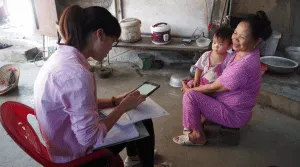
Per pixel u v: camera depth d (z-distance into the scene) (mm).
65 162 1058
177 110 2527
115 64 3615
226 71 1749
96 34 986
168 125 2301
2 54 3820
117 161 1157
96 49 1033
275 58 2914
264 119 2367
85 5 3574
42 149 1159
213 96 1997
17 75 2986
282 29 3152
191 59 3482
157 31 3006
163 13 3301
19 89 2957
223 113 1840
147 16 3373
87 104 923
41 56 3910
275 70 2703
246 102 1800
